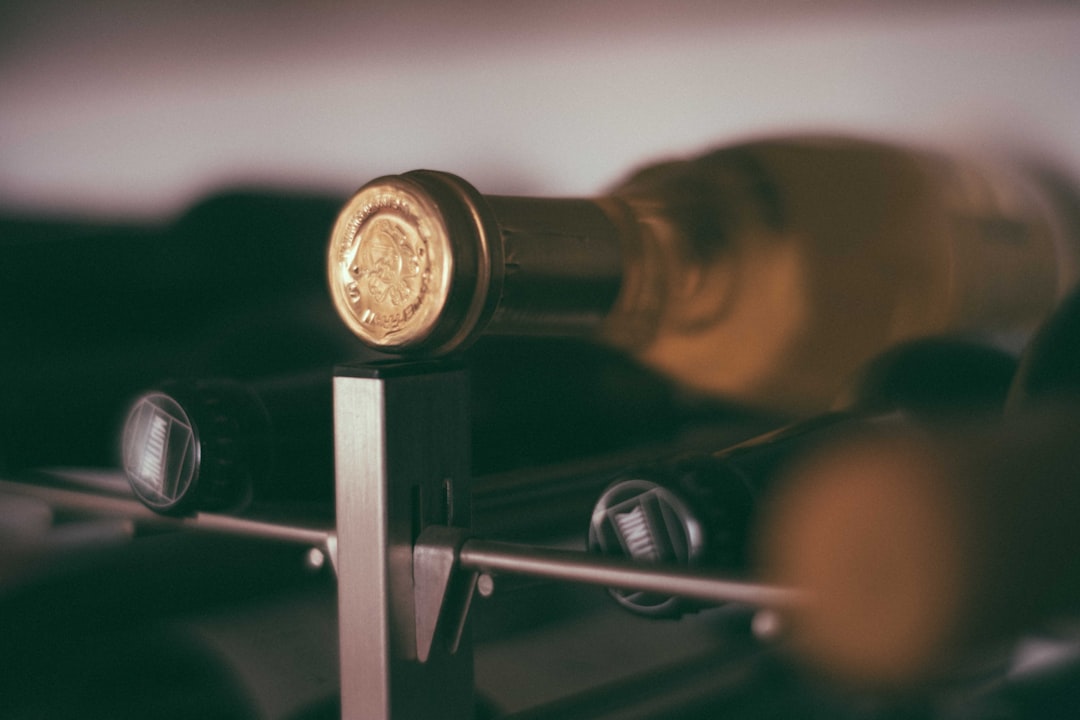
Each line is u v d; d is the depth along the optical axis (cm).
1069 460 26
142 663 40
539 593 40
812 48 38
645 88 40
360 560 33
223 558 43
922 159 38
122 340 47
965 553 26
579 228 35
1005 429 27
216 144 46
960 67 36
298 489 38
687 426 42
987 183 37
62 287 47
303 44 45
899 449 27
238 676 38
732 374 41
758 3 39
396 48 43
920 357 39
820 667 28
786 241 41
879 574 26
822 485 27
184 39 46
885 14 37
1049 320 34
